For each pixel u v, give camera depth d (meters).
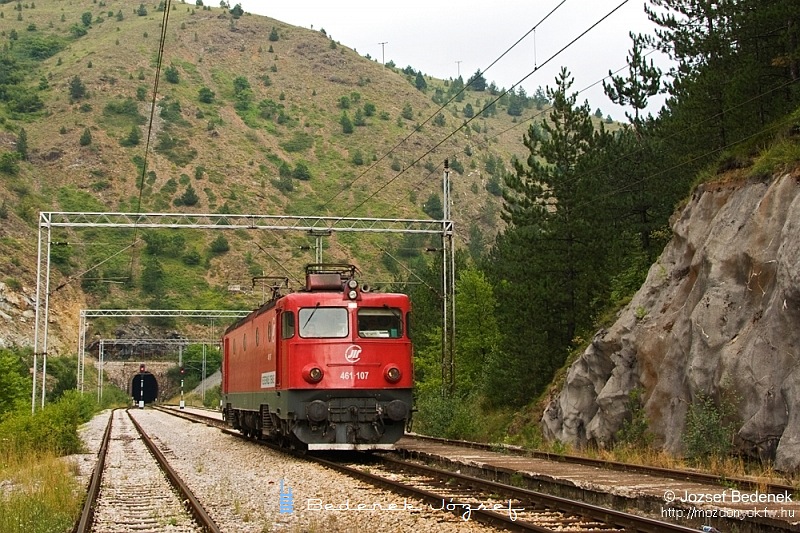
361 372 22.89
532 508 13.14
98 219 129.25
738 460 18.89
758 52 28.36
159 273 116.69
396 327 23.48
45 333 39.22
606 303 35.00
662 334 24.44
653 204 35.47
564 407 29.41
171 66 197.62
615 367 26.28
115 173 144.88
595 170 35.53
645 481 15.51
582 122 37.12
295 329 23.00
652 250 35.12
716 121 30.55
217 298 113.88
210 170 153.62
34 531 11.52
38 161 146.25
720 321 21.59
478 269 55.12
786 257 19.38
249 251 123.94
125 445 31.34
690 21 31.11
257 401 27.47
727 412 19.77
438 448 26.03
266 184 155.25
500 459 21.09
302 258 118.44
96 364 109.88
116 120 164.75
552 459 20.94
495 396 38.66
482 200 170.62
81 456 26.75
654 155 35.78
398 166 177.00
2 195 124.06
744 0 27.50
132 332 114.06
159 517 13.12
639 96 38.09
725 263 22.25
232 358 33.97
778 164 22.12
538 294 36.22
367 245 124.00
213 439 33.44
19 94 170.88
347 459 23.39
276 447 27.56
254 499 14.90
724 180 24.73
